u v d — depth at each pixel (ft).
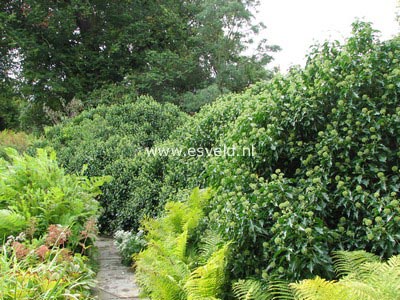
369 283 8.18
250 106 14.12
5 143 41.63
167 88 54.29
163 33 59.82
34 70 53.72
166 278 11.02
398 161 10.35
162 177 22.72
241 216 10.28
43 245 12.93
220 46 55.98
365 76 10.71
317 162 11.09
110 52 54.24
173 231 15.75
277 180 10.60
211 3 55.57
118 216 23.86
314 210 9.98
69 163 28.73
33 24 54.34
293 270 9.10
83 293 12.36
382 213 9.40
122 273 16.42
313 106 11.10
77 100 48.08
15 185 17.79
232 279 10.94
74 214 16.74
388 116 10.30
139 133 28.89
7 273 10.48
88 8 53.62
